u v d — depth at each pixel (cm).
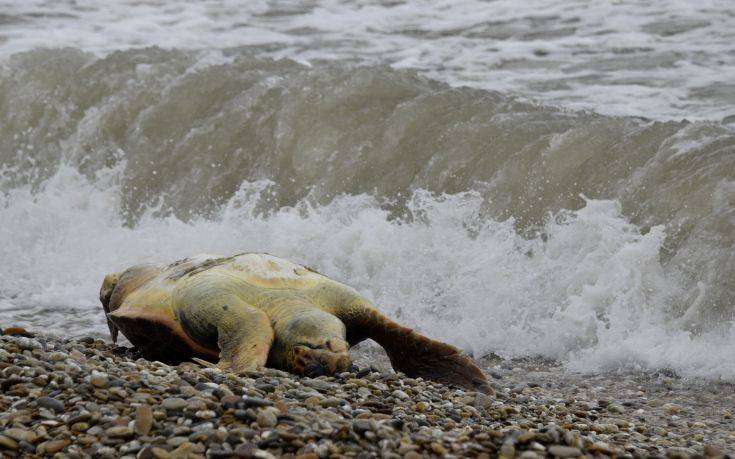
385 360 2731
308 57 5175
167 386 1734
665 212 3017
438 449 1523
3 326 3086
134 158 4228
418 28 5619
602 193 3209
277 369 2092
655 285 2855
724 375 2553
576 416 2075
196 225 3791
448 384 2116
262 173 3928
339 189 3716
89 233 4062
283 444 1494
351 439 1534
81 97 4606
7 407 1631
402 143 3756
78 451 1506
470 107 3853
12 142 4631
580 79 4562
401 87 4100
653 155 3238
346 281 3309
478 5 5975
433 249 3278
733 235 2823
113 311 2294
